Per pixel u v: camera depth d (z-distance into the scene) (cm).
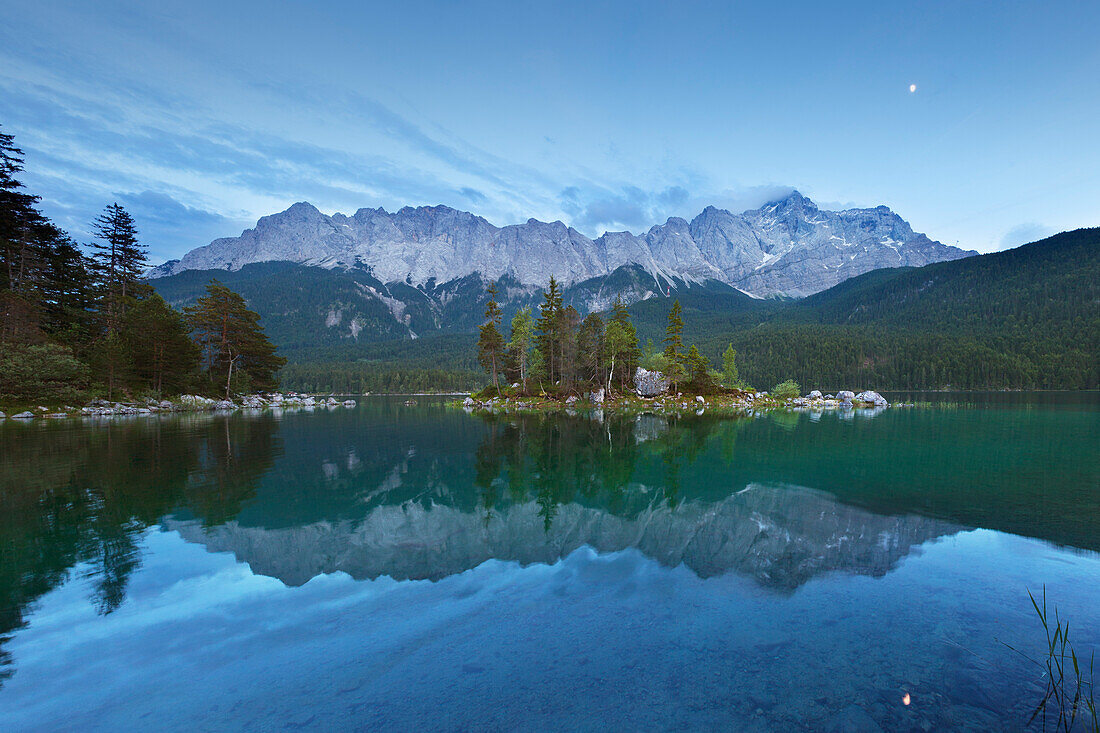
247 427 3841
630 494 1638
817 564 1009
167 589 864
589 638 700
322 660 639
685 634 711
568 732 493
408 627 732
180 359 6334
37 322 4938
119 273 6625
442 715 522
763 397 7531
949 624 738
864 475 1956
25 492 1597
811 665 624
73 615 763
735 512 1410
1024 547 1105
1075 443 2883
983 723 502
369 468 2100
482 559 1034
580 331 7600
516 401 7062
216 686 580
